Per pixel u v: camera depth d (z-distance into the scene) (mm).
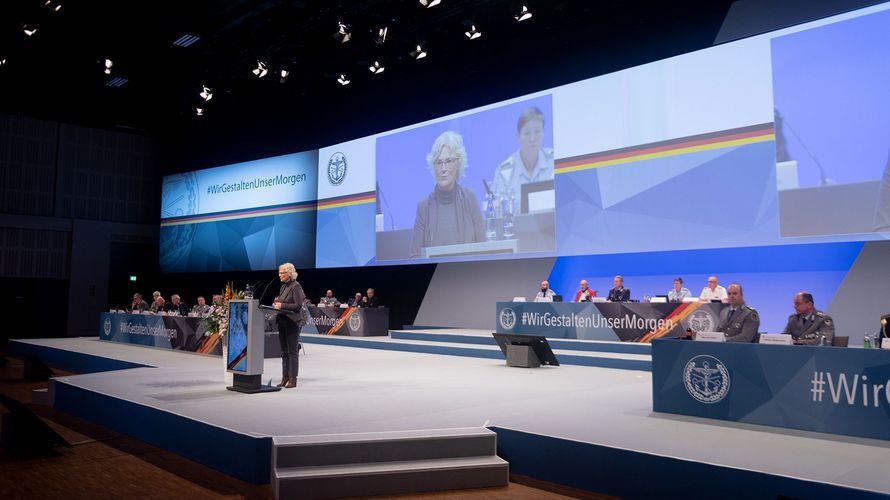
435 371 8531
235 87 16172
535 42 12953
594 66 12234
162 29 13000
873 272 9352
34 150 19484
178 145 21109
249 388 6527
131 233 21141
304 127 17281
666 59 11148
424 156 14414
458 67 14172
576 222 12117
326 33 13164
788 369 4887
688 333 5742
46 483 4496
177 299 13125
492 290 14039
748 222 10156
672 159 11000
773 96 9977
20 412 5391
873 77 9086
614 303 9820
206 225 19219
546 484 4469
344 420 5137
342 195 15914
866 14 9172
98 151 20688
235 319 6715
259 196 17844
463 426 4938
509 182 13062
